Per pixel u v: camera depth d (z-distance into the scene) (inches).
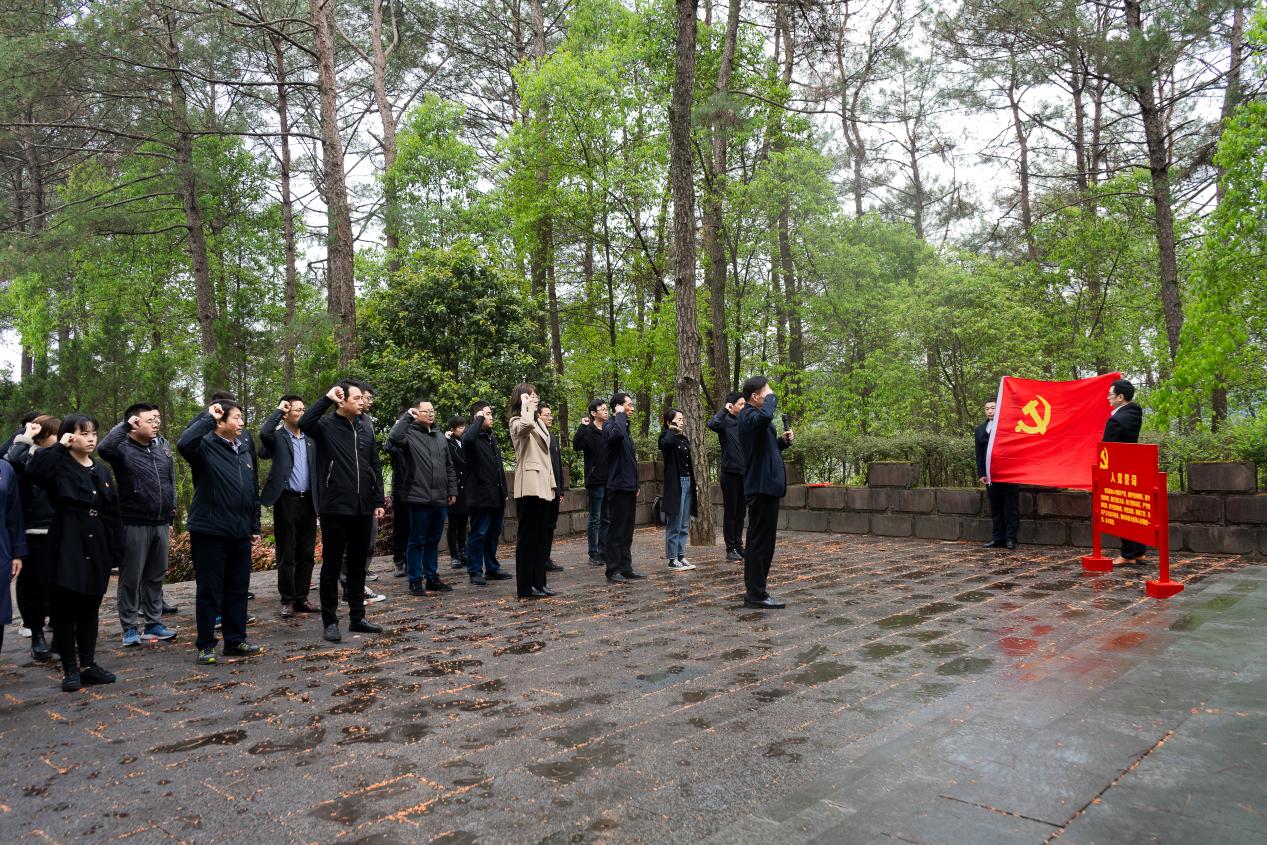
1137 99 635.5
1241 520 361.1
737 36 722.2
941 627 232.5
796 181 684.7
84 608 194.2
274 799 121.6
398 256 773.3
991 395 641.6
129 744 149.3
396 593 321.1
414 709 165.5
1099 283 759.1
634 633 233.5
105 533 197.8
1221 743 127.0
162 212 900.0
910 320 673.6
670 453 370.9
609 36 753.6
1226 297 545.6
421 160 820.0
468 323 531.2
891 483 478.9
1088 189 751.1
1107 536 395.2
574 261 888.3
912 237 917.2
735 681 180.5
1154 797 107.3
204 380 613.6
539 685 180.9
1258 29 538.3
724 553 427.2
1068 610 251.8
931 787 113.5
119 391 542.3
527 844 103.8
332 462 237.0
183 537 462.6
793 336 828.0
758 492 266.8
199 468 217.9
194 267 816.3
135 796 124.3
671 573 355.3
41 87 631.8
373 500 245.9
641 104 676.7
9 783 131.0
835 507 502.9
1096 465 331.0
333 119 633.6
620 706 163.8
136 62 646.5
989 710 149.9
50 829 113.2
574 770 129.6
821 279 749.9
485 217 814.5
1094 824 99.7
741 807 113.4
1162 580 272.4
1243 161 528.1
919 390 697.6
